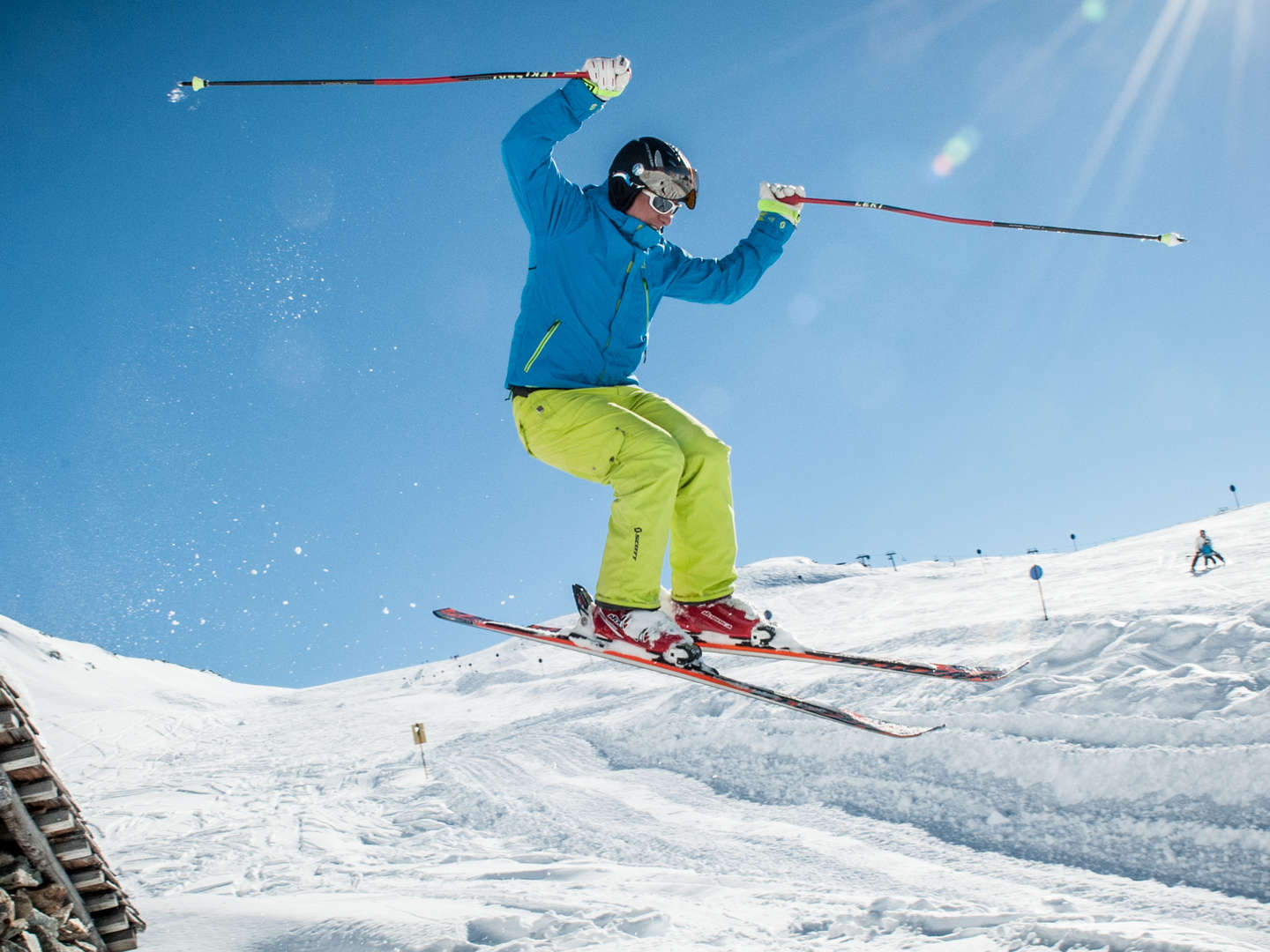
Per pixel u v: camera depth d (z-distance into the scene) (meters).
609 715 22.03
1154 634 11.27
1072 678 11.09
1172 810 8.05
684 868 9.84
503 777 17.42
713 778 13.57
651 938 6.39
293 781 25.67
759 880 9.00
